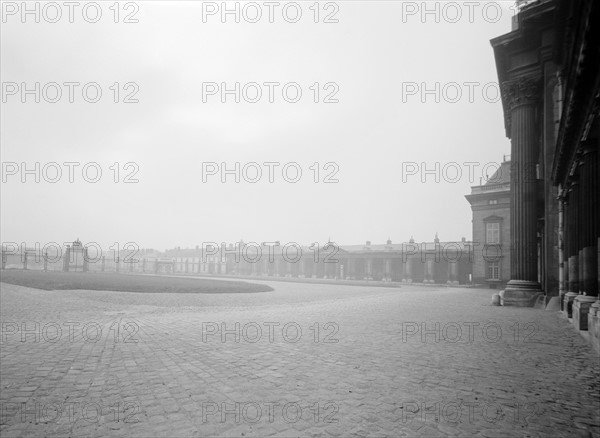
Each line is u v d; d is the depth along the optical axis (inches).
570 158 438.9
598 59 264.5
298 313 549.0
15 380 205.3
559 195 559.2
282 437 136.1
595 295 377.4
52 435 136.5
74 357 260.1
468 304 738.2
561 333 378.3
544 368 236.8
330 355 270.8
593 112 314.7
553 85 694.5
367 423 148.6
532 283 717.9
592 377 216.5
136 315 501.0
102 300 701.3
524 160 763.4
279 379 209.3
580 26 250.7
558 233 662.5
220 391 187.9
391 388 193.9
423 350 290.8
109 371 224.4
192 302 709.3
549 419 154.0
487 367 238.5
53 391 186.5
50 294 809.5
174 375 216.4
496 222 1665.8
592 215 375.2
